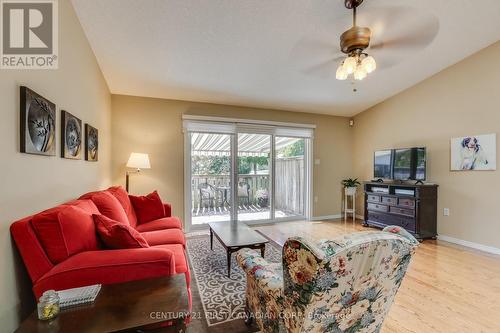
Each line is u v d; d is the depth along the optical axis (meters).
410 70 3.70
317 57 3.15
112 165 3.86
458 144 3.55
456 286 2.30
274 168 4.96
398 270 1.11
